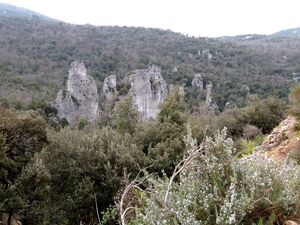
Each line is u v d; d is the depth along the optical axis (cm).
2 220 870
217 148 305
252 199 269
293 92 756
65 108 5784
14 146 956
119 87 6606
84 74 6078
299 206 286
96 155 1106
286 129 677
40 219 875
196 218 272
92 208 1013
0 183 846
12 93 5825
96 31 12225
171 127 1484
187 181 293
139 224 283
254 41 15188
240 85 7275
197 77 7531
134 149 1230
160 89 6538
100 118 5406
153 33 12638
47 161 1047
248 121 2062
